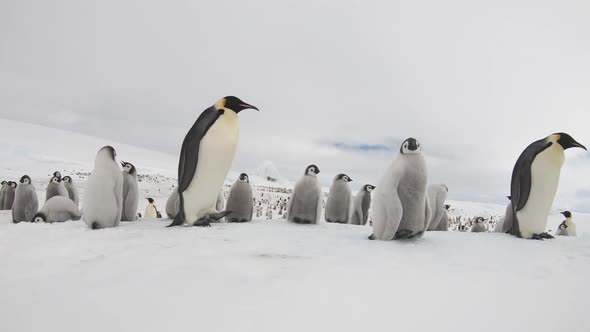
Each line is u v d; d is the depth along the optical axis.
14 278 2.89
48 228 5.68
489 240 5.51
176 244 4.41
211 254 3.82
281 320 2.17
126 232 5.27
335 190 10.00
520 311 2.41
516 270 3.54
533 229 6.00
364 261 3.71
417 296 2.65
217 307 2.34
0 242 4.37
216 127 6.23
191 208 6.45
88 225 6.05
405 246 4.72
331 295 2.61
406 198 5.12
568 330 2.12
